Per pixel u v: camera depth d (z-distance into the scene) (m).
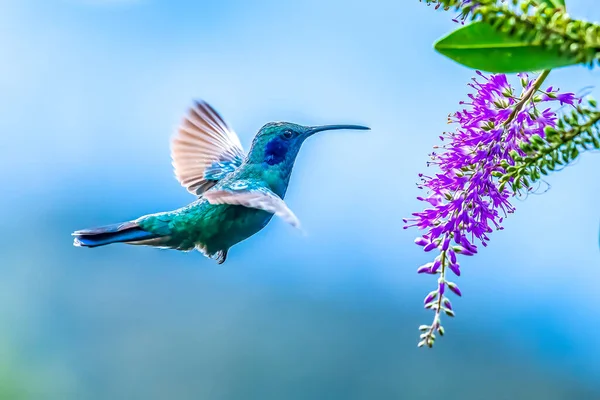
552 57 2.15
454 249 2.20
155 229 2.30
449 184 2.21
